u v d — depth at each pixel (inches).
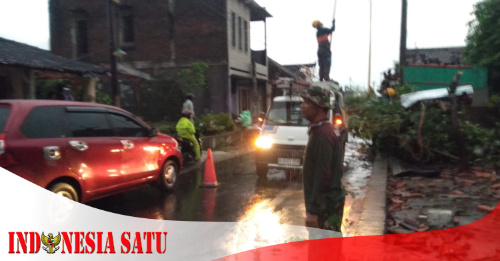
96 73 481.4
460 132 337.7
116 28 772.6
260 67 962.7
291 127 349.7
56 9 796.0
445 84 592.4
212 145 572.4
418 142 350.6
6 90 411.5
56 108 215.8
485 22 495.5
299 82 228.7
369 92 441.1
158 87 709.3
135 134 273.0
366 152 485.4
